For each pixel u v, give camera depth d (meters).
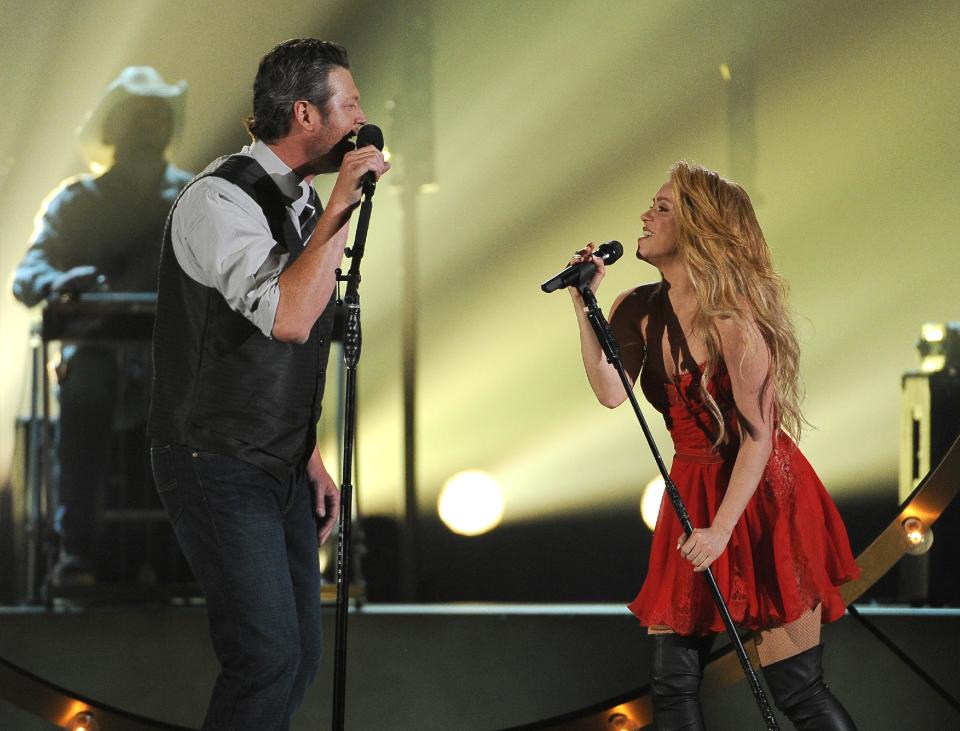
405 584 18.59
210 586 9.62
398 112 19.08
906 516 12.64
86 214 18.16
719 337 10.48
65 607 14.27
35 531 15.66
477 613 13.45
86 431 15.77
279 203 9.94
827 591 10.59
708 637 11.01
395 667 13.45
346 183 9.31
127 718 13.02
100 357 15.90
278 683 9.59
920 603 14.06
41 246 17.95
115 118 18.34
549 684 13.31
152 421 9.87
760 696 9.96
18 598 16.48
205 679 13.55
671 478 10.80
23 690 12.82
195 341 9.63
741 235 10.77
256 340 9.67
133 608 13.84
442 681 13.42
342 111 9.89
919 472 14.56
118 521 15.84
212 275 9.40
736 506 10.31
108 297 15.79
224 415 9.63
